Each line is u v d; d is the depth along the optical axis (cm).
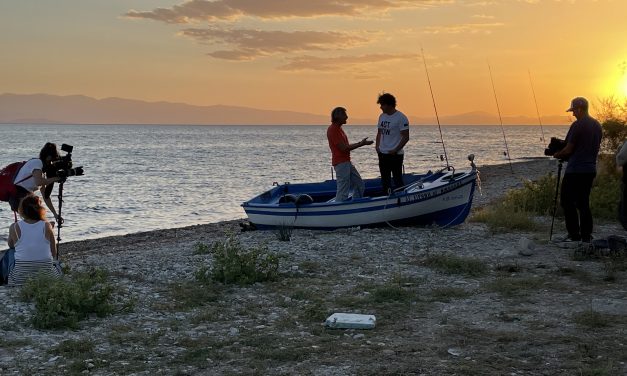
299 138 16950
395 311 756
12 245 917
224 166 5628
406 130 1393
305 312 752
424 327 691
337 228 1434
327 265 1041
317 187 1698
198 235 1823
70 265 1116
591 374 530
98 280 920
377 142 1423
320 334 673
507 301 792
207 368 573
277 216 1489
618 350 596
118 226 2289
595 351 595
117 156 7331
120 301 823
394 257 1101
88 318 749
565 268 952
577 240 1153
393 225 1420
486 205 1930
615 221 1441
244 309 786
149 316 762
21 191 1027
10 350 631
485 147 9894
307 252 1157
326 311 749
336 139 1423
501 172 3803
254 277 929
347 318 702
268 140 14825
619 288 843
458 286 882
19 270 882
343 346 628
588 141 1096
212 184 3909
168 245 1511
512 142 12681
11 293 852
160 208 2791
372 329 687
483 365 565
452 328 683
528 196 1645
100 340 666
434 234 1327
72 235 2088
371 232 1370
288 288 891
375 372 553
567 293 824
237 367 574
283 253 1138
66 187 3662
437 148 9412
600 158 1756
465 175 1388
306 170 5141
